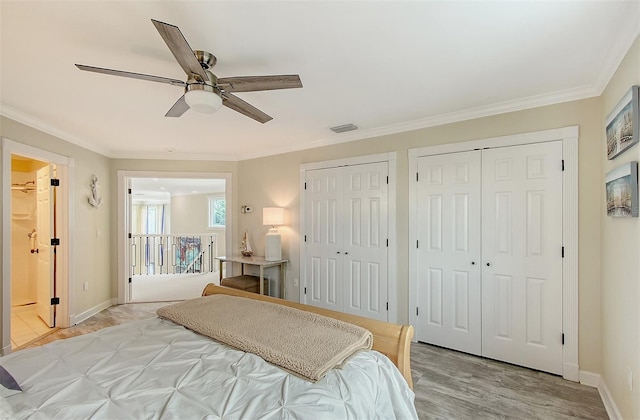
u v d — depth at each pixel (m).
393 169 3.40
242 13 1.50
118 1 1.40
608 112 2.16
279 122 3.24
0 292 2.75
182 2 1.42
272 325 1.78
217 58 1.93
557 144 2.54
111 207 4.58
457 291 3.00
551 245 2.55
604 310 2.25
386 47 1.82
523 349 2.67
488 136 2.85
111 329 1.84
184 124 3.28
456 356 2.89
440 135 3.12
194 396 1.16
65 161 3.61
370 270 3.56
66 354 1.50
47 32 1.64
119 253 4.60
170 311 2.03
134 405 1.11
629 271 1.74
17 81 2.24
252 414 1.06
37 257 4.16
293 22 1.58
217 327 1.75
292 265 4.30
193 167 4.83
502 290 2.77
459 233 2.99
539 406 2.14
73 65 2.00
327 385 1.25
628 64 1.74
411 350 3.03
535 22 1.59
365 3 1.43
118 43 1.76
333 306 3.86
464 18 1.56
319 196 4.02
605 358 2.22
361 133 3.60
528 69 2.11
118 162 4.60
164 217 10.53
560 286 2.52
